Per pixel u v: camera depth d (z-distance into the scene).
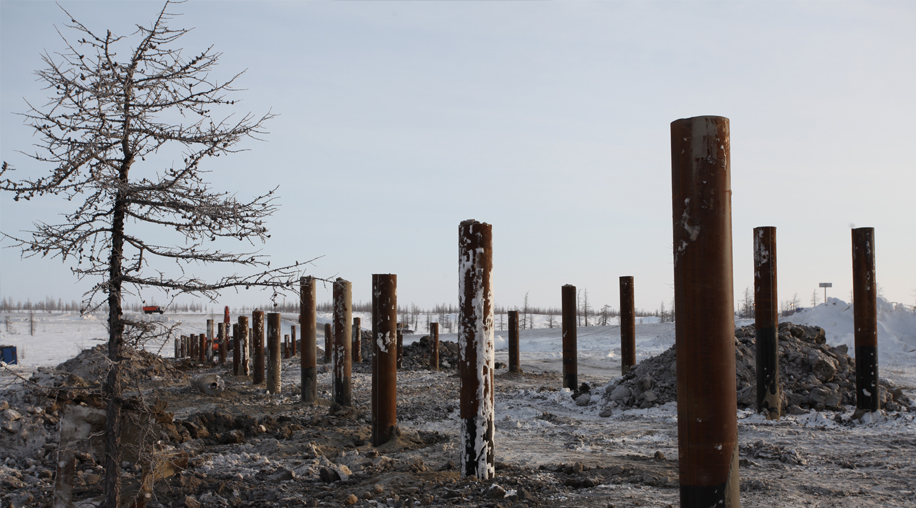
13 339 64.81
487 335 7.35
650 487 7.07
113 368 5.39
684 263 4.18
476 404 7.37
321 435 10.77
